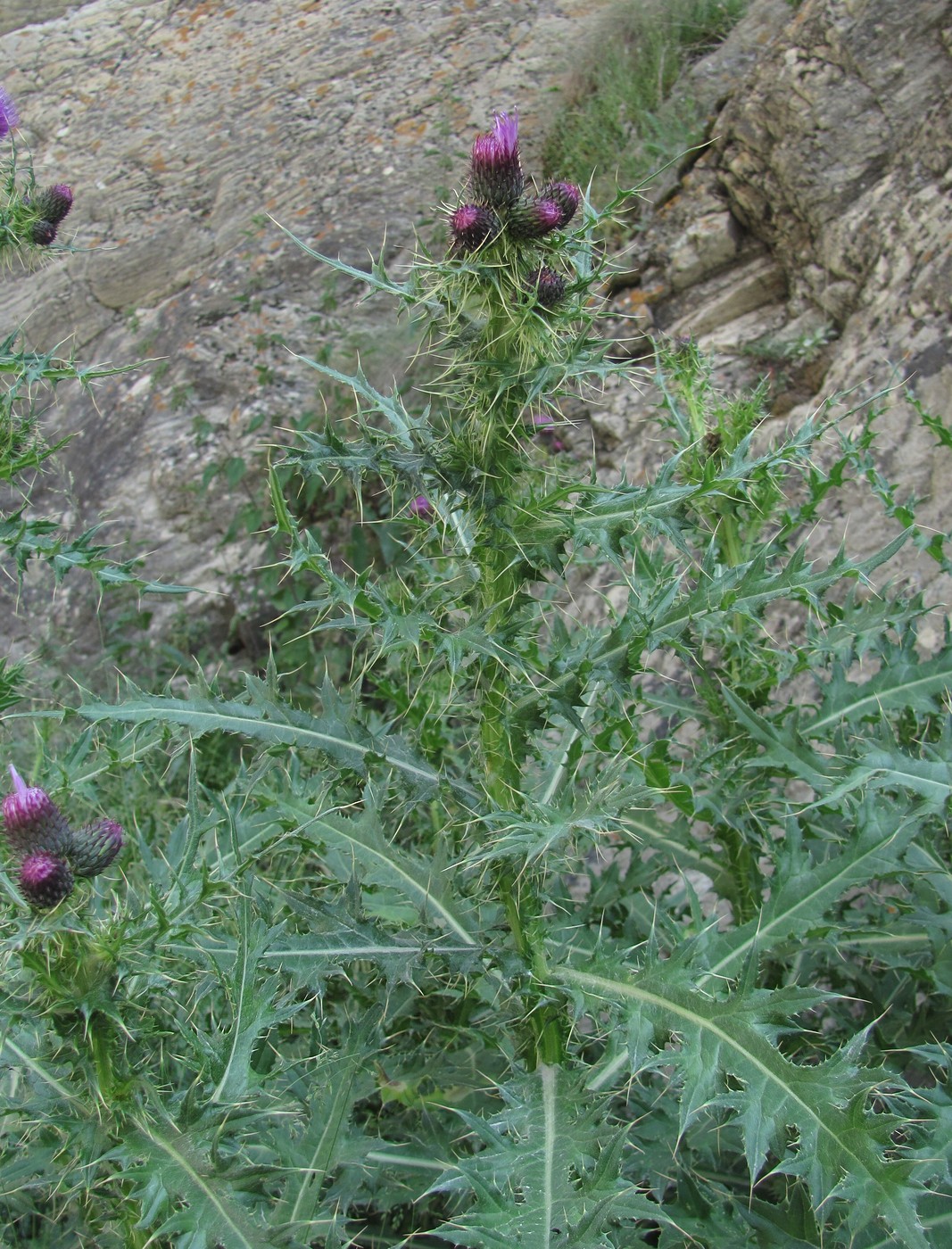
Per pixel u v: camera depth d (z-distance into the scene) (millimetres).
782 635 3979
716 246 5773
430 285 2098
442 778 2234
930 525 3971
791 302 5418
